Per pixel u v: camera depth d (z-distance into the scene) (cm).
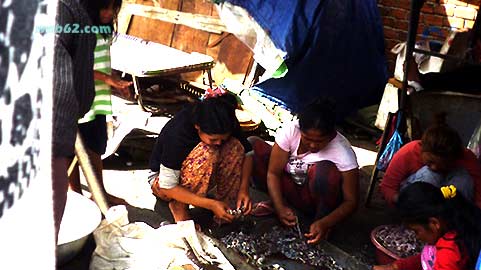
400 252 276
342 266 277
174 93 505
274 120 450
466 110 350
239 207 292
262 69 482
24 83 113
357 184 300
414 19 333
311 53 421
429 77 376
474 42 409
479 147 321
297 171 306
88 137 282
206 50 516
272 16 400
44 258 119
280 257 282
